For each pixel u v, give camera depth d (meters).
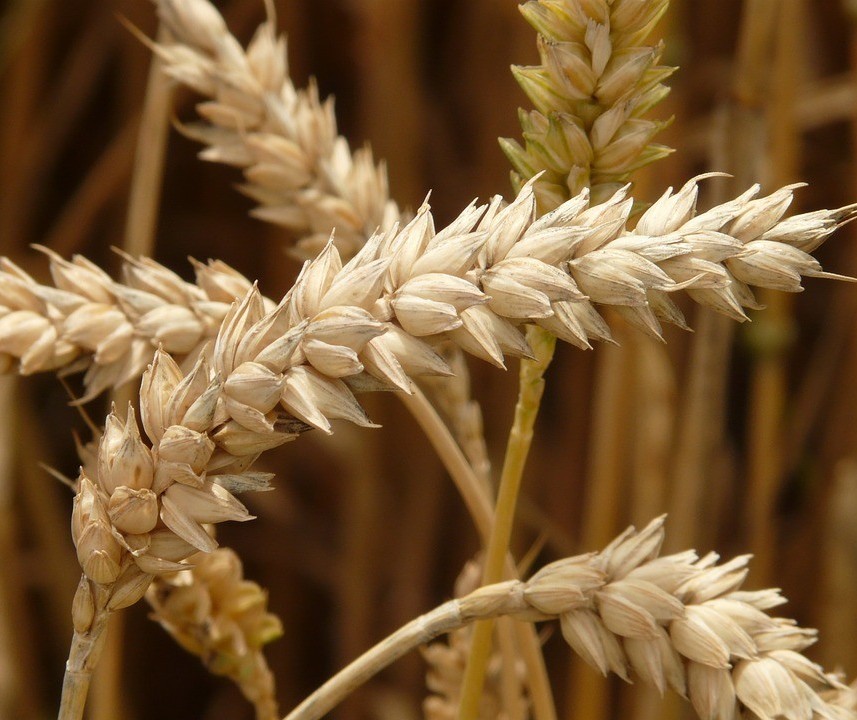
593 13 0.38
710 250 0.36
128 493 0.36
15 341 0.40
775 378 0.62
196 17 0.44
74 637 0.36
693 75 0.75
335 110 0.85
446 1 0.84
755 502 0.63
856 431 0.72
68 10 0.84
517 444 0.39
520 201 0.37
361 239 0.44
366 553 0.75
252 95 0.44
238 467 0.36
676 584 0.38
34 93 0.78
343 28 0.84
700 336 0.54
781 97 0.60
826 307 0.81
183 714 0.81
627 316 0.37
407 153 0.77
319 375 0.36
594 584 0.38
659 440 0.57
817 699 0.38
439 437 0.42
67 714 0.37
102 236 0.83
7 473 0.68
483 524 0.42
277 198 0.44
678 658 0.38
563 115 0.38
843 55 0.84
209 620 0.41
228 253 0.85
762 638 0.38
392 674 0.77
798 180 0.65
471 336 0.36
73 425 0.82
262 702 0.42
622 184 0.39
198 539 0.36
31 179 0.80
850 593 0.61
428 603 0.78
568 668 0.73
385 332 0.36
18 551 0.75
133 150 0.78
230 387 0.36
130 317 0.40
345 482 0.80
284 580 0.81
